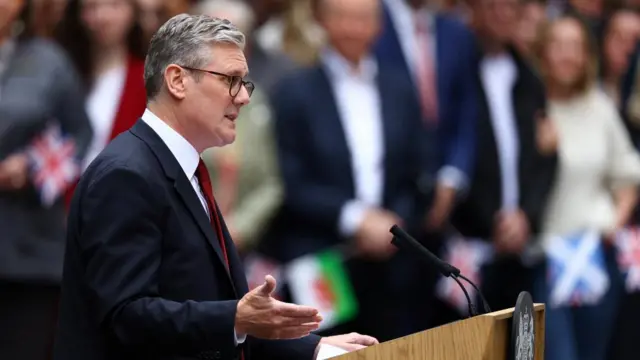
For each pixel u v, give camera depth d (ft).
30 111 49.29
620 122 63.31
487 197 59.52
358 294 53.72
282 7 64.85
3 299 48.91
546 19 63.36
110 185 28.40
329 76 54.44
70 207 29.22
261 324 27.50
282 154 53.67
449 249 58.08
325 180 53.72
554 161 60.49
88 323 28.94
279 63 57.52
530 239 59.77
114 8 52.06
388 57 59.31
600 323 60.75
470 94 60.34
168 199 28.86
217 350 27.68
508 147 60.08
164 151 29.37
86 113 51.34
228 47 29.76
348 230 53.36
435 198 58.03
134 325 27.71
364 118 54.44
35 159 49.24
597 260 60.29
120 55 52.85
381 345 26.99
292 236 53.78
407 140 55.26
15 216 48.67
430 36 60.54
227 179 52.95
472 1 62.64
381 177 54.39
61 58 50.88
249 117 53.78
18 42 51.24
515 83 60.64
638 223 63.05
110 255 28.02
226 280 29.53
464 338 28.02
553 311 59.62
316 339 32.14
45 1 51.52
